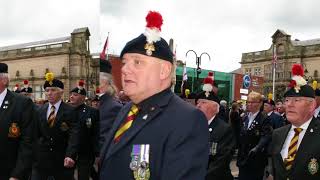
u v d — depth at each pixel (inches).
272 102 380.5
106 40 156.6
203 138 77.8
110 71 191.2
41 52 920.3
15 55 989.2
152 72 82.9
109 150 85.0
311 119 147.6
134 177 77.8
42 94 531.2
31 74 935.7
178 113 79.5
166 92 84.6
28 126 177.0
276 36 1876.2
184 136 76.3
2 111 174.7
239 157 272.5
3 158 173.6
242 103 627.5
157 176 76.5
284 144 151.4
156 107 82.1
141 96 83.9
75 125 244.1
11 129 174.1
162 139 77.7
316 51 1753.2
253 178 262.4
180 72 586.6
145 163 77.3
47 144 242.4
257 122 266.2
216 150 187.9
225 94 760.3
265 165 262.2
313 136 143.8
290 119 147.9
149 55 82.0
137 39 83.9
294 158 144.5
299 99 145.6
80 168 258.1
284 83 1836.9
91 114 253.4
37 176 244.1
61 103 249.8
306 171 141.1
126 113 91.2
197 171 74.7
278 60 1872.5
